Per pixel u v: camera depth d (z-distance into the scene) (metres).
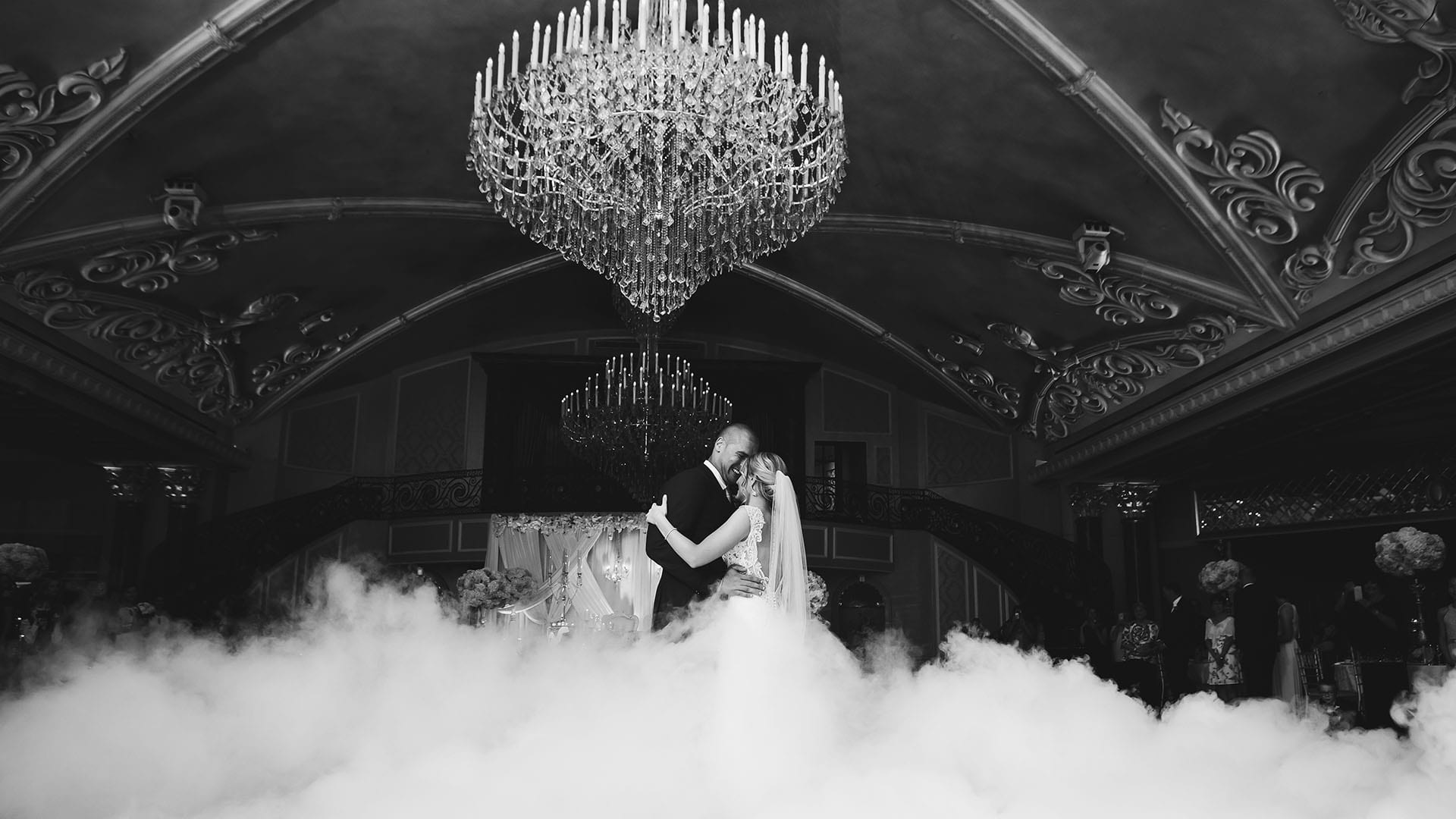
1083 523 16.67
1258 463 14.45
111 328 12.48
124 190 10.37
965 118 10.48
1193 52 8.54
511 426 18.34
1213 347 11.87
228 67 9.38
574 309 17.98
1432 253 8.49
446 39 9.91
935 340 16.09
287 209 11.91
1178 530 16.03
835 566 17.16
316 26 9.34
